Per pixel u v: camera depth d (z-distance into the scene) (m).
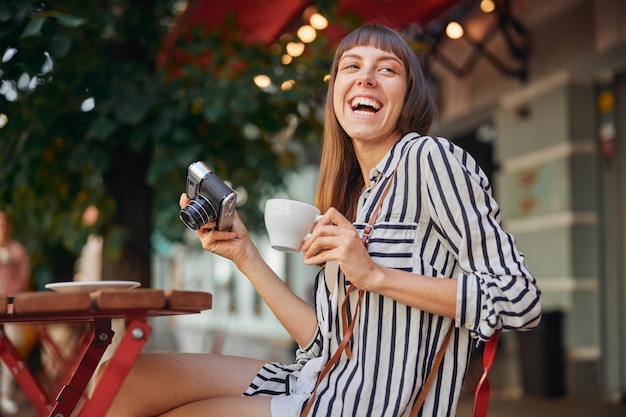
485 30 7.71
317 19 4.60
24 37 3.10
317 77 4.25
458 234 1.72
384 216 1.79
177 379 2.00
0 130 3.79
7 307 1.56
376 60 2.00
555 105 6.89
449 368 1.78
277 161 5.23
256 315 15.98
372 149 2.03
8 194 4.34
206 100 3.89
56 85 3.80
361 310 1.77
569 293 6.71
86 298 1.45
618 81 6.52
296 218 1.70
